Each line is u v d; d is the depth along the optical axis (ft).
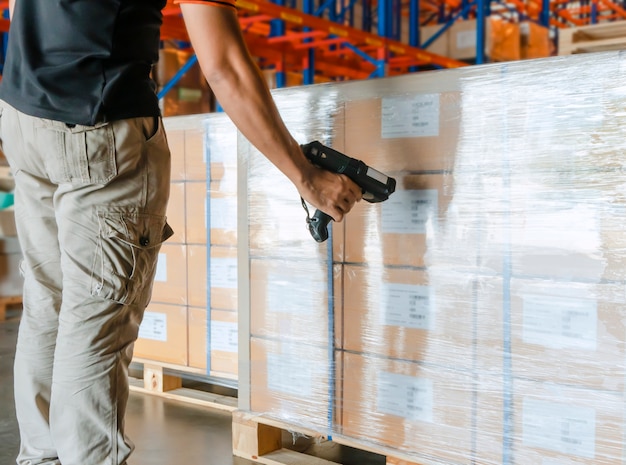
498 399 5.64
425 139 5.91
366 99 6.22
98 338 5.23
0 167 15.72
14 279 15.66
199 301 9.04
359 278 6.39
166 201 5.56
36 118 5.01
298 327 6.83
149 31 5.24
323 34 14.87
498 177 5.55
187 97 15.37
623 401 5.06
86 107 4.87
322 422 6.72
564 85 5.20
